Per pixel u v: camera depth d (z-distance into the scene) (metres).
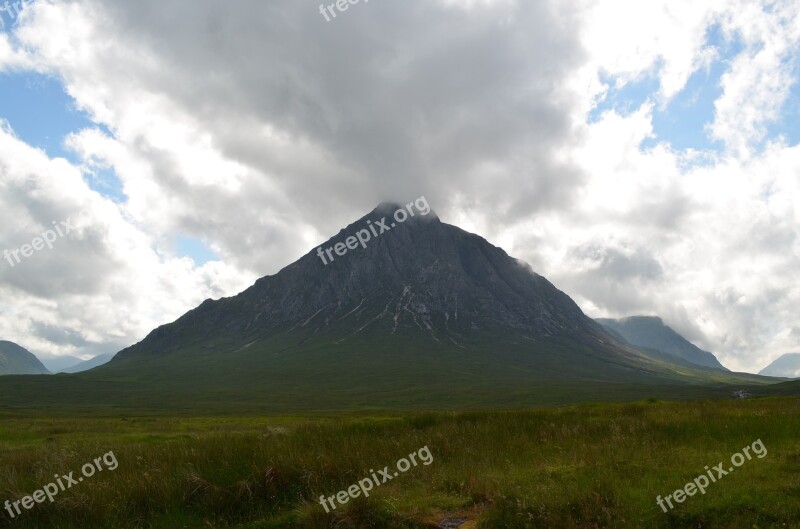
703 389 177.88
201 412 113.06
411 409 126.69
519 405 141.12
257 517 12.18
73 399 162.12
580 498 10.45
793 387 170.25
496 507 10.63
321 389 191.12
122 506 12.62
